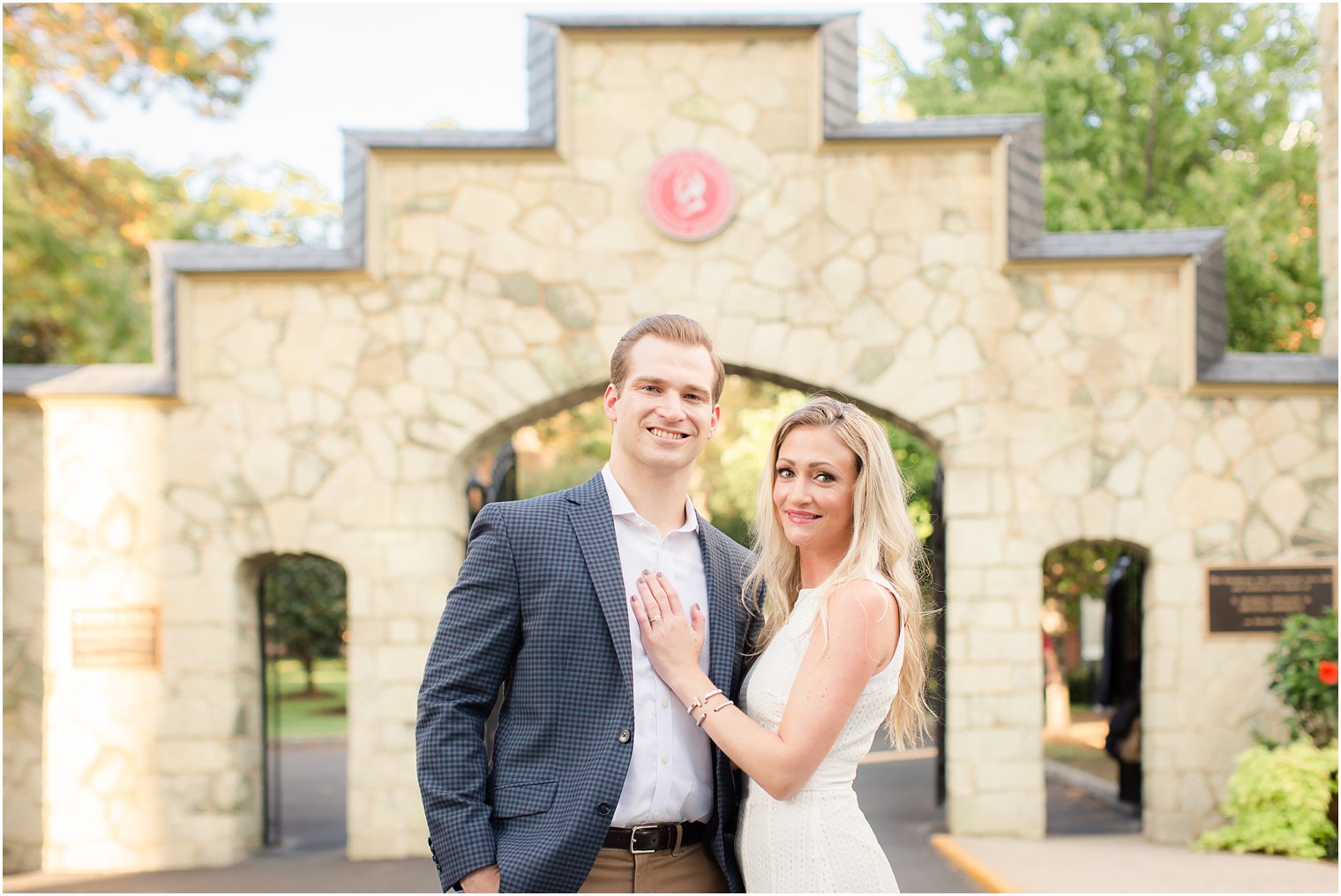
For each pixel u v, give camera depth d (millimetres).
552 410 7707
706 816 2617
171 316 7328
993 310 7488
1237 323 12703
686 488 2764
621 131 7504
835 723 2490
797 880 2512
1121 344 7469
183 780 7203
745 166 7492
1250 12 13016
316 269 7312
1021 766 7301
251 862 7156
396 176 7516
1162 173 13484
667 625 2512
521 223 7496
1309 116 13438
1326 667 6461
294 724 16000
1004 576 7406
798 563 2910
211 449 7387
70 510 7332
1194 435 7418
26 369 7316
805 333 7465
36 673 7309
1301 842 6449
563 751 2457
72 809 7172
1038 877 6043
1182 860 6449
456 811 2375
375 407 7426
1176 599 7352
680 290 7457
